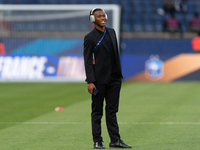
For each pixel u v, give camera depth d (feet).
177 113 116.26
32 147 72.28
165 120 103.55
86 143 75.51
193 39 238.48
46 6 239.30
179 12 309.83
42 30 238.68
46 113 119.14
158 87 200.64
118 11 236.43
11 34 237.04
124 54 237.45
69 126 95.96
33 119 107.86
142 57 235.81
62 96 164.96
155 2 316.19
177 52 235.61
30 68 234.79
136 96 162.61
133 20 300.81
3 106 135.85
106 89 68.85
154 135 83.05
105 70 67.46
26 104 140.67
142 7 311.06
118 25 235.81
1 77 233.35
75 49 237.45
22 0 305.94
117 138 69.72
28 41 236.43
